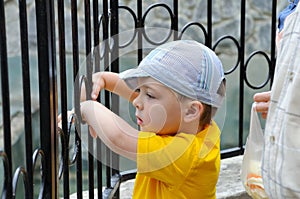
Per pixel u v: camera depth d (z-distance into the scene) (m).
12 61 3.17
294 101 1.03
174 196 1.21
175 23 1.77
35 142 1.94
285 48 1.08
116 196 1.72
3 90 0.83
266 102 1.31
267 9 4.25
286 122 1.04
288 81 1.05
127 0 3.63
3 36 0.82
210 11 1.84
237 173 1.92
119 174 1.74
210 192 1.25
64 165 1.13
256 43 4.22
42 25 0.97
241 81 1.98
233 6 4.21
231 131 3.67
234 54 3.95
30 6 2.27
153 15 3.84
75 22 1.19
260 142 1.35
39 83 0.98
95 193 1.79
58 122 1.15
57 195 1.04
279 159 1.06
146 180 1.27
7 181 0.84
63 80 1.11
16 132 3.12
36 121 2.54
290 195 1.05
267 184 1.11
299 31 1.05
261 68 4.00
